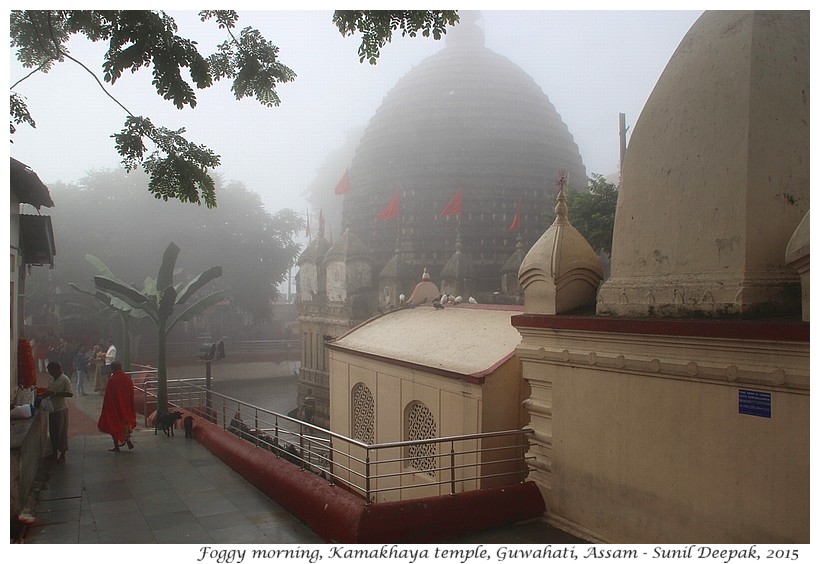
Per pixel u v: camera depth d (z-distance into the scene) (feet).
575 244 29.58
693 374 22.21
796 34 24.56
